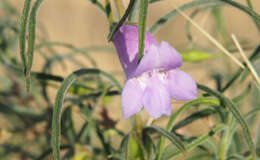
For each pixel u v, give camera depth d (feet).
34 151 0.93
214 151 0.73
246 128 0.63
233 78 0.72
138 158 0.65
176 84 0.63
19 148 0.89
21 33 0.59
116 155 0.72
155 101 0.62
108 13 0.65
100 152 0.76
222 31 0.92
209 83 1.03
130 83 0.62
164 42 0.61
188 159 0.81
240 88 0.85
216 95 0.65
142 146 0.65
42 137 0.89
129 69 0.63
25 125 0.88
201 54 0.73
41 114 0.86
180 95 0.63
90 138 0.84
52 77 0.72
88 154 0.75
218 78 0.78
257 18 0.60
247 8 0.61
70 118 0.77
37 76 0.71
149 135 0.67
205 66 0.97
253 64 0.76
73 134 0.79
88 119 0.74
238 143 0.78
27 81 0.59
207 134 0.70
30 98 0.92
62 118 0.77
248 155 0.74
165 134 0.64
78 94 0.75
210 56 0.74
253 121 0.81
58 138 0.59
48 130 0.86
